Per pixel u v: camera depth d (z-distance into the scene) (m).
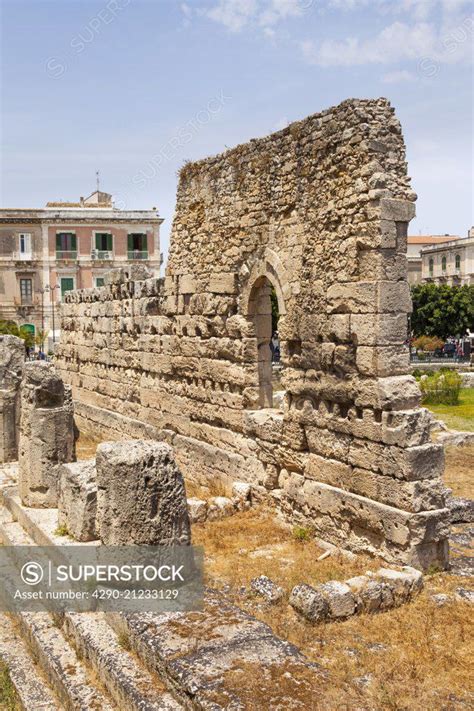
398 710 7.98
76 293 31.25
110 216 65.38
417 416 12.47
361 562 12.77
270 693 7.38
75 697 8.92
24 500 15.41
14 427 20.48
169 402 21.98
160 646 8.49
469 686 8.77
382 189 12.82
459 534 14.96
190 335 20.23
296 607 10.86
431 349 63.75
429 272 95.50
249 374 17.67
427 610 10.98
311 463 14.90
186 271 20.17
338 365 13.80
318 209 14.38
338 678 8.47
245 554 13.85
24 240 64.88
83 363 30.72
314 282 14.54
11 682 10.25
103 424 27.62
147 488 10.20
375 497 12.99
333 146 13.87
